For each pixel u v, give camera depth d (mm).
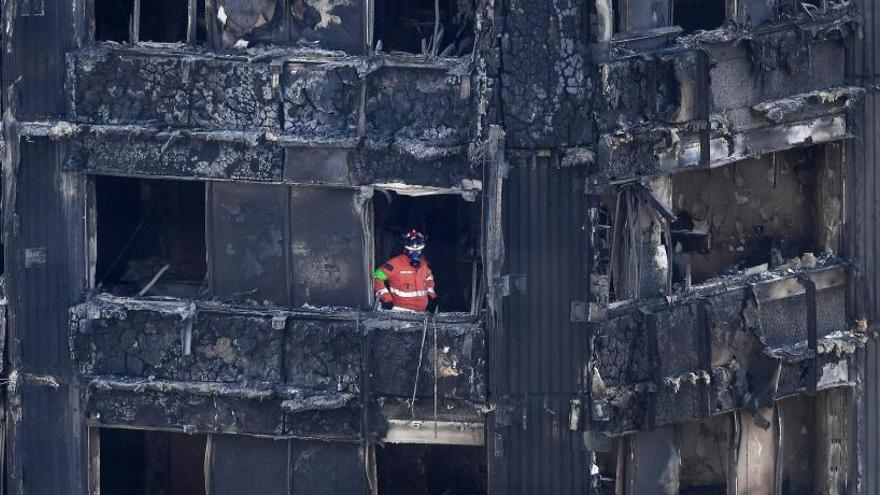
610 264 90938
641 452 93438
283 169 88438
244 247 90688
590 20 85875
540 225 86938
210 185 90375
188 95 89000
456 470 107625
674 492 95062
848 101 97062
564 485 88500
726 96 92938
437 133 87500
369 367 89312
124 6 101562
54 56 89312
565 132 86125
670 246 92812
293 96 88250
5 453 95438
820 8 97188
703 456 102438
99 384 90750
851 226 98938
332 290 90375
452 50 93875
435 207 103812
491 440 88250
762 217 101188
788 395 97500
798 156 101000
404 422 89812
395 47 100500
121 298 91000
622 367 90812
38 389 91938
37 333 91562
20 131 89812
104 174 90500
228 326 90250
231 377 90562
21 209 90938
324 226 89688
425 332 88500
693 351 94375
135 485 107000
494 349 87375
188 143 89000
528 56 85812
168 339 90688
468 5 96250
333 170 88188
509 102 85938
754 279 96562
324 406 89125
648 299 92250
